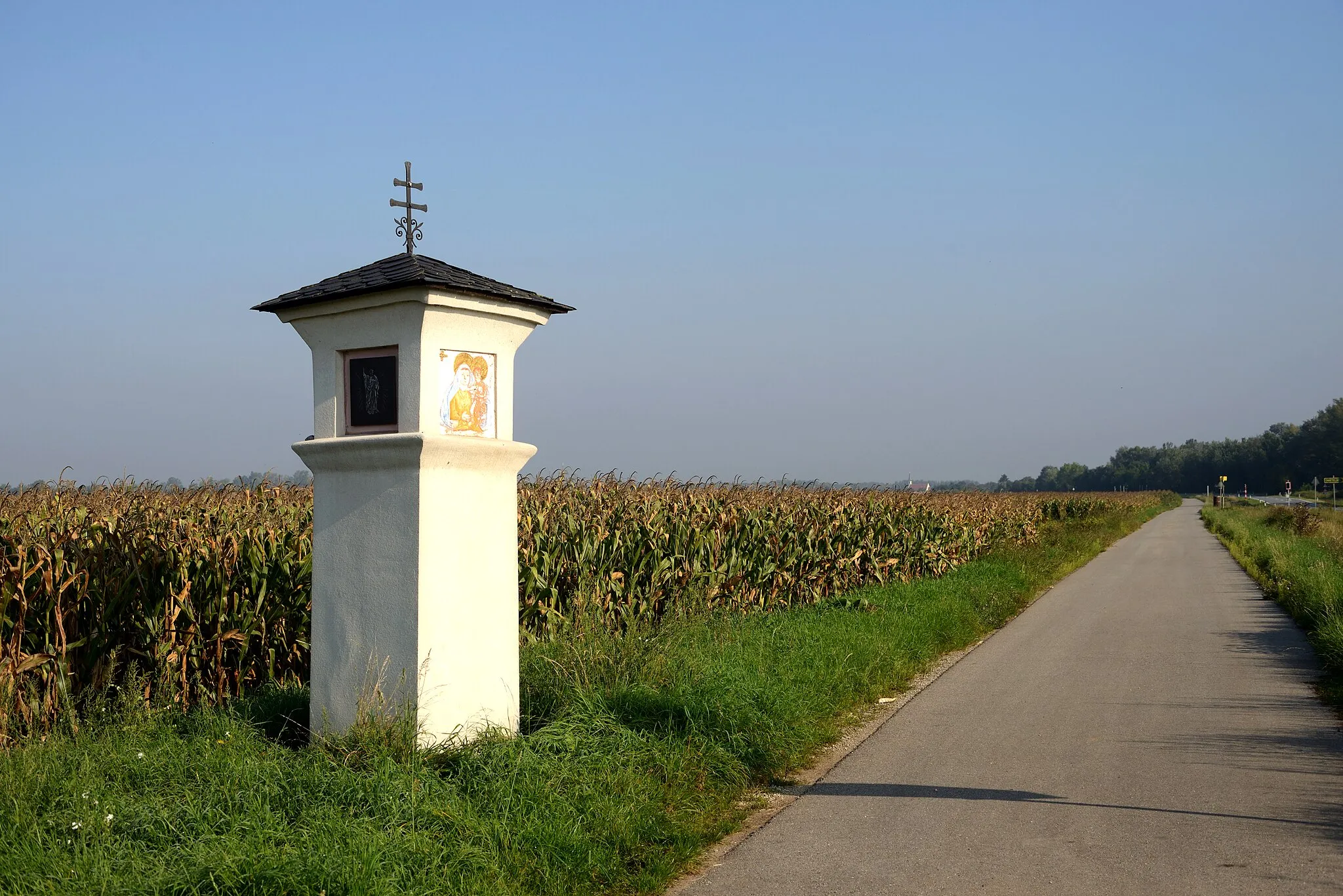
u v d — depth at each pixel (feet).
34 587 24.18
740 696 25.88
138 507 31.81
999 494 140.56
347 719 20.88
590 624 30.07
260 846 15.62
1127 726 28.91
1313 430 470.39
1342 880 17.02
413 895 15.12
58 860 15.03
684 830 19.63
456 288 20.12
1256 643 44.16
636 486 51.70
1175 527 173.06
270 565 29.63
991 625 51.34
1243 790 22.45
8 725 21.44
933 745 27.30
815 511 59.57
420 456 20.12
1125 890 16.80
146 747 19.86
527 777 19.26
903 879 17.58
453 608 20.74
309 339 21.74
